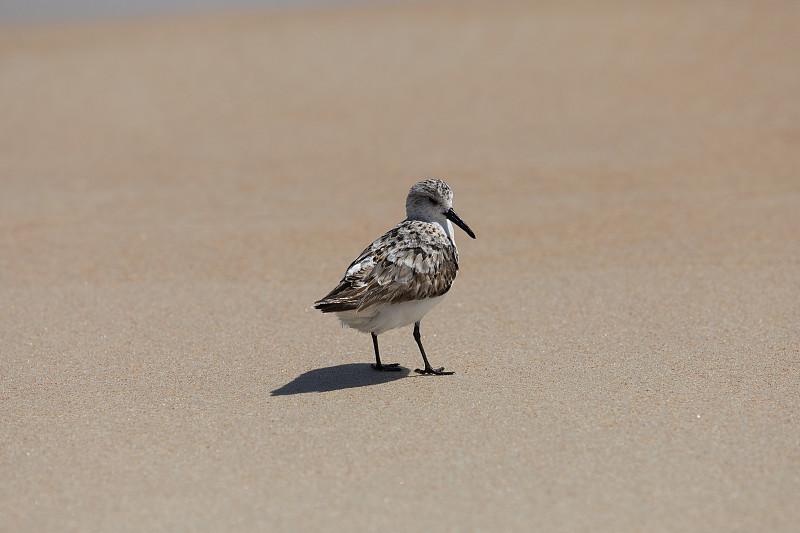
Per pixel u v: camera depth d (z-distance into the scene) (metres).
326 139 23.91
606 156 21.38
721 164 20.31
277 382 10.64
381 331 10.63
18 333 12.46
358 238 16.59
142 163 22.38
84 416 9.69
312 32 37.38
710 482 7.87
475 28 36.19
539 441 8.75
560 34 34.25
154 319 12.92
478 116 25.33
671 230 16.30
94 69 32.75
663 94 26.34
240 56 33.88
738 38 31.52
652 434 8.81
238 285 14.30
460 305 13.21
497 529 7.30
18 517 7.66
